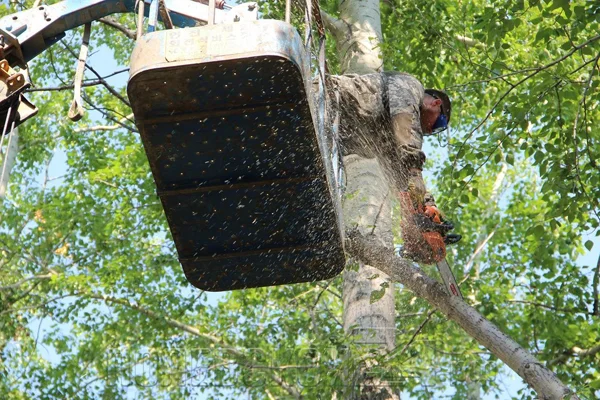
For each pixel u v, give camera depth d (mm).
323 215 6477
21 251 23188
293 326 17891
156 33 5363
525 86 15828
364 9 12172
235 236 6715
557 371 16172
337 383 9281
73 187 22609
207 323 20578
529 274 17266
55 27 7125
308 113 5598
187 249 6855
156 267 20625
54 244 22688
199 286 7285
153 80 5332
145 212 21219
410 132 7227
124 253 21328
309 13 6430
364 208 8758
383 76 7473
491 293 17625
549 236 15984
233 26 5340
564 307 16609
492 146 12094
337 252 6883
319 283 18125
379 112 7355
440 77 16484
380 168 8594
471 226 21781
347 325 9422
